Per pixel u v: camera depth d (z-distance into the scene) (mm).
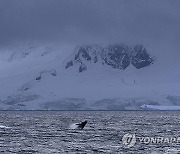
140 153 141375
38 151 144500
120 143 172000
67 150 147375
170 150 149375
